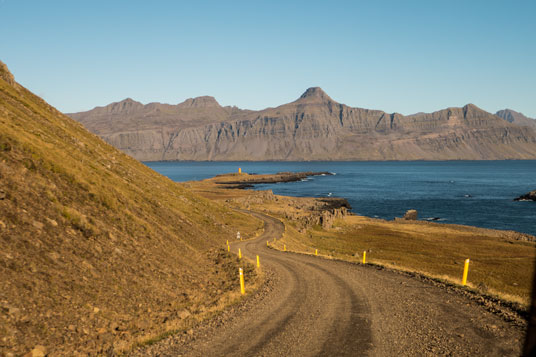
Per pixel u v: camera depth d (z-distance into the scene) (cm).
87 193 2108
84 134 5109
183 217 3616
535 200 13362
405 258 4394
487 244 5691
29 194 1628
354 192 17612
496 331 1121
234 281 2153
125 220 2189
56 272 1327
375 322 1298
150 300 1545
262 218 7044
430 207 12150
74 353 1024
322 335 1201
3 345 922
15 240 1317
